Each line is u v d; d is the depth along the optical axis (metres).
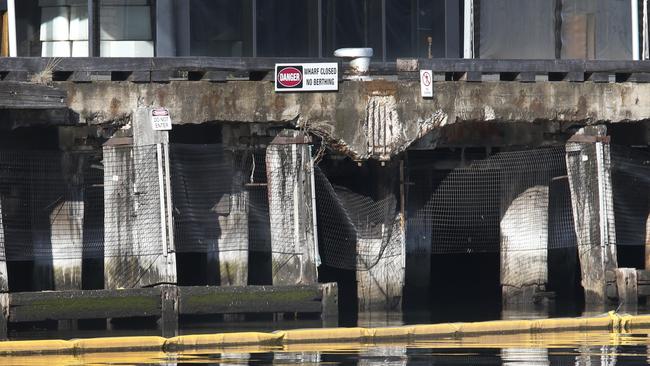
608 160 104.06
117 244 95.69
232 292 94.56
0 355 79.50
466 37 117.00
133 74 95.62
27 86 92.75
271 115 98.19
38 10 109.19
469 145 105.69
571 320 90.75
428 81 100.50
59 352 80.19
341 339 85.50
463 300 112.00
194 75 97.56
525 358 77.88
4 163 99.12
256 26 111.88
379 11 116.00
